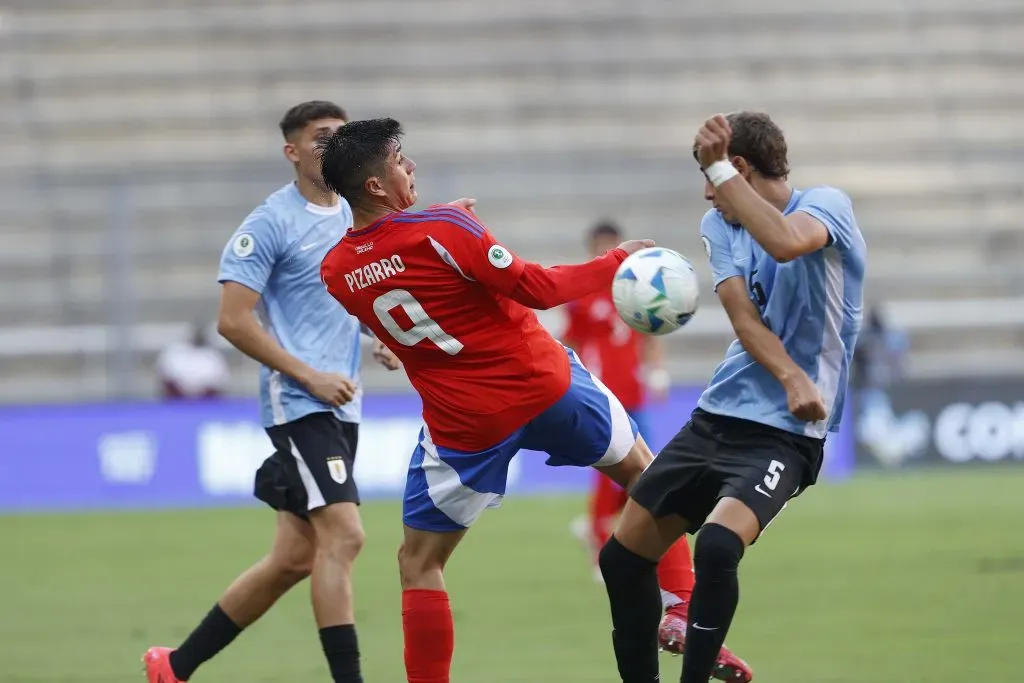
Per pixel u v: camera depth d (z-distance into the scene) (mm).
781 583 30719
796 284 16000
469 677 21547
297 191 19578
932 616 25938
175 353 58375
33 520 48844
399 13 85125
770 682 20312
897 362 59812
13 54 82875
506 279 15883
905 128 82812
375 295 16547
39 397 65562
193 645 19250
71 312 69875
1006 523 41219
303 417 18906
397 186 16531
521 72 83562
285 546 19188
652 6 86125
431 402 16938
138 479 54000
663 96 82938
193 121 80188
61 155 78188
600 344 32875
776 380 16281
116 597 31328
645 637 16984
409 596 17375
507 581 32562
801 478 16531
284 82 82312
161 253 72000
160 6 85000
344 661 18078
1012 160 80438
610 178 74000
